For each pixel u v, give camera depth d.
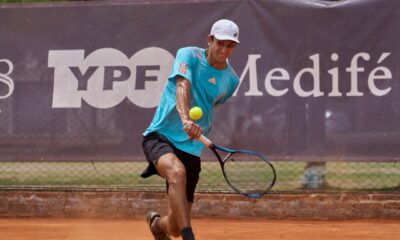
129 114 27.58
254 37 26.95
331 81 26.50
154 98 27.48
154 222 16.89
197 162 15.90
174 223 15.80
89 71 27.92
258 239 22.11
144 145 15.66
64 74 28.05
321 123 26.48
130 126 27.55
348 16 26.47
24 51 28.33
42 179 33.16
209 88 15.55
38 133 28.08
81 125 27.84
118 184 31.30
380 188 28.06
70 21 28.08
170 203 14.34
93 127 27.78
